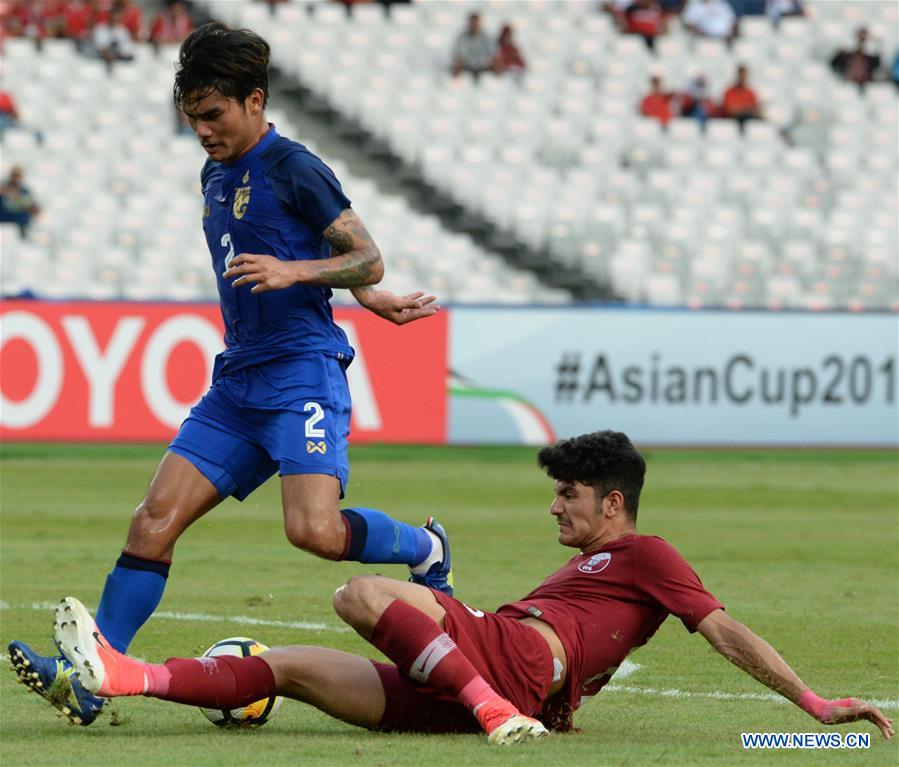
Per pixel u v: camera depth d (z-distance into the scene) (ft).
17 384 191.52
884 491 171.22
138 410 193.36
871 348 203.82
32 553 117.70
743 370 202.08
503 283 242.58
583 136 275.18
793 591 104.01
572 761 50.83
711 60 297.12
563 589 57.77
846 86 296.10
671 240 252.42
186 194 252.62
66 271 231.91
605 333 200.85
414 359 198.90
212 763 50.60
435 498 158.10
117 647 59.57
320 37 288.92
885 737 54.60
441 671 53.62
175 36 282.36
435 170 264.52
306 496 59.77
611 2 305.94
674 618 92.12
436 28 295.69
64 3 286.46
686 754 53.36
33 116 265.54
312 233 61.93
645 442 201.26
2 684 68.08
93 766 50.19
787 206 264.93
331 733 57.21
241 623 88.12
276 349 61.16
